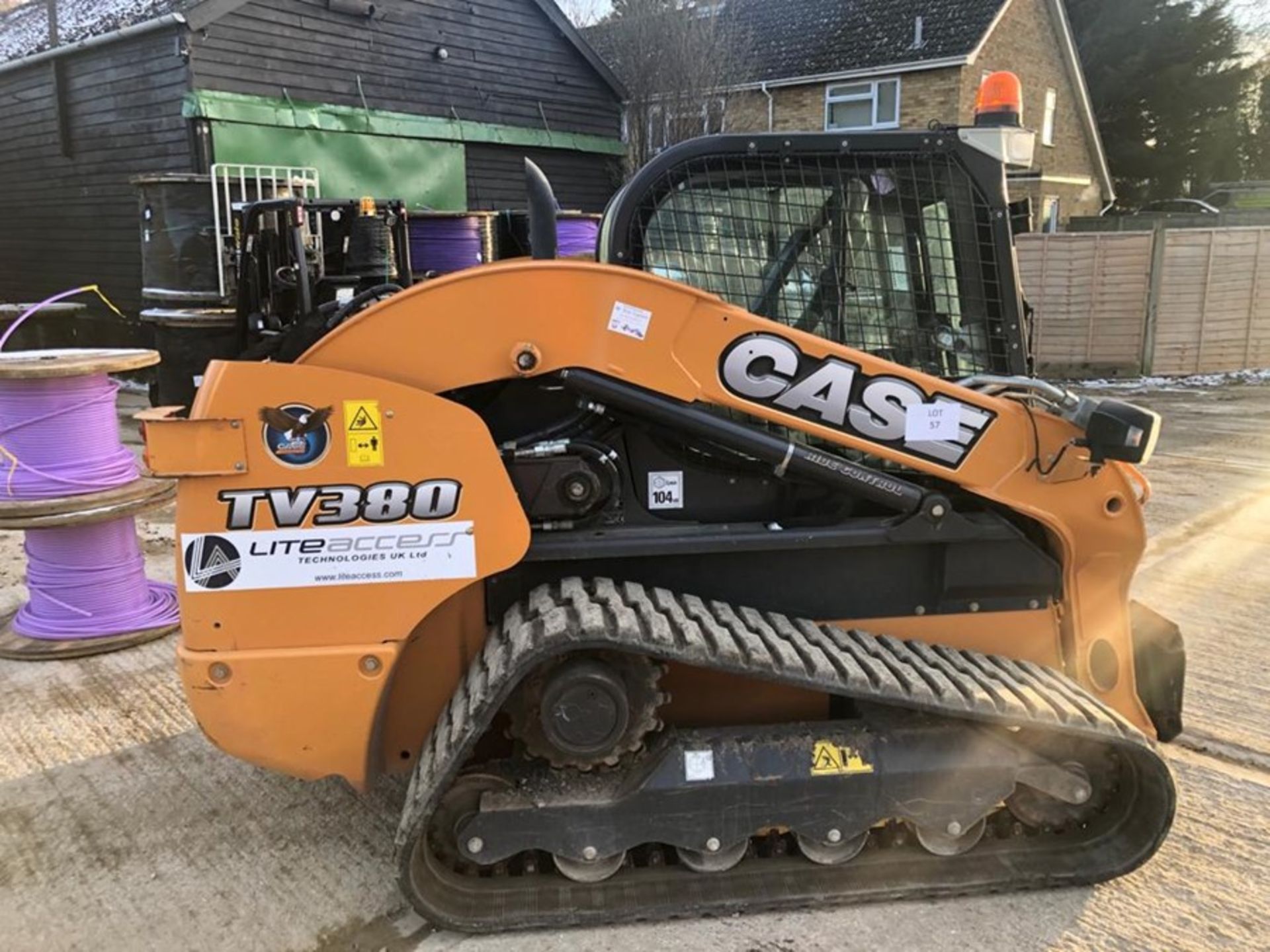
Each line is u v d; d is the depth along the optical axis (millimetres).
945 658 2777
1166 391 12016
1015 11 19094
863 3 19578
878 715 2682
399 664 2705
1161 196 28594
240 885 2799
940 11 18609
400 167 11492
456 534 2506
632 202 2729
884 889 2658
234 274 5176
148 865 2893
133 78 10234
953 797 2598
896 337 2875
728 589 2812
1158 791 2674
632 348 2541
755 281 2809
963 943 2539
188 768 3416
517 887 2627
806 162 2781
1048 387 2697
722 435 2598
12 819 3119
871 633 2863
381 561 2498
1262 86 28953
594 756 2508
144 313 8031
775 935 2561
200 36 9578
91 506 4207
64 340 11930
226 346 7910
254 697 2520
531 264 2484
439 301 2467
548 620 2418
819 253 2824
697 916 2611
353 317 2467
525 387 2697
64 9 12992
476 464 2486
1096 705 2654
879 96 18188
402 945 2547
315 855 2939
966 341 2885
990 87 2842
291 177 9273
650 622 2438
